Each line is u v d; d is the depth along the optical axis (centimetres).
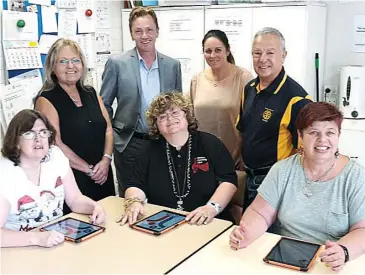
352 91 338
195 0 364
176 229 193
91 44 382
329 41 366
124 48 417
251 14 342
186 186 230
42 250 175
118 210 220
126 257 167
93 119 273
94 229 193
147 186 235
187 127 233
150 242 180
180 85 331
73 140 264
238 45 352
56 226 197
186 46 377
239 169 291
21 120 193
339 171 179
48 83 263
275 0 332
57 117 259
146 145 239
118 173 329
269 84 237
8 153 195
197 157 232
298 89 232
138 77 310
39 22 332
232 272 154
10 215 195
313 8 332
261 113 239
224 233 189
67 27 357
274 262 159
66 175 217
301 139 182
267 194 192
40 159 199
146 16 303
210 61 302
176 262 162
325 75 372
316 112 175
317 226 181
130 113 313
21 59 321
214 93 307
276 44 231
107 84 314
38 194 201
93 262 164
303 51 328
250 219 188
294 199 186
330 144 174
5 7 308
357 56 356
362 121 336
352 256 159
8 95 316
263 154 239
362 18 348
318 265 158
